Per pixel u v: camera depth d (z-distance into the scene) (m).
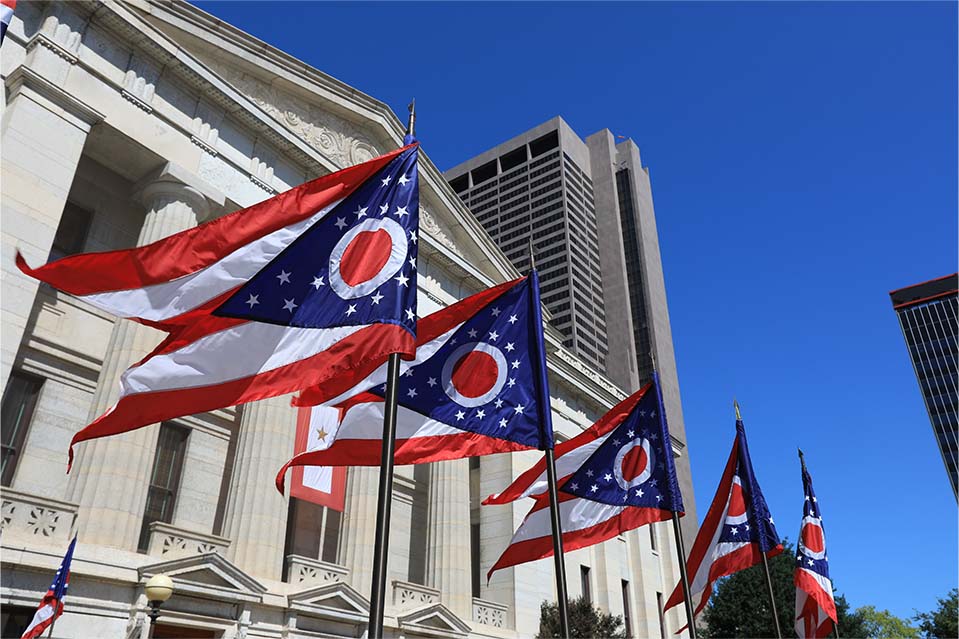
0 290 17.89
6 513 16.50
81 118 21.48
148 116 23.66
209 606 19.50
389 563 29.67
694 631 14.38
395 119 34.47
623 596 42.97
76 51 22.00
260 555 21.81
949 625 68.88
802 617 25.78
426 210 36.44
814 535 25.11
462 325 13.58
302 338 9.98
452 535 30.34
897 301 165.62
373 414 12.65
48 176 19.83
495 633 30.55
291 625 21.50
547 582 36.12
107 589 17.62
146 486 19.97
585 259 144.62
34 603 16.14
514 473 36.59
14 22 21.12
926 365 157.88
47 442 20.59
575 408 44.31
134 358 20.42
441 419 12.64
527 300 14.09
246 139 27.20
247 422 24.00
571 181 150.62
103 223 24.69
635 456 16.28
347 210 10.88
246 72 29.08
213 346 9.64
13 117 19.50
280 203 10.52
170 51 24.36
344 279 10.34
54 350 21.48
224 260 9.90
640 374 140.12
